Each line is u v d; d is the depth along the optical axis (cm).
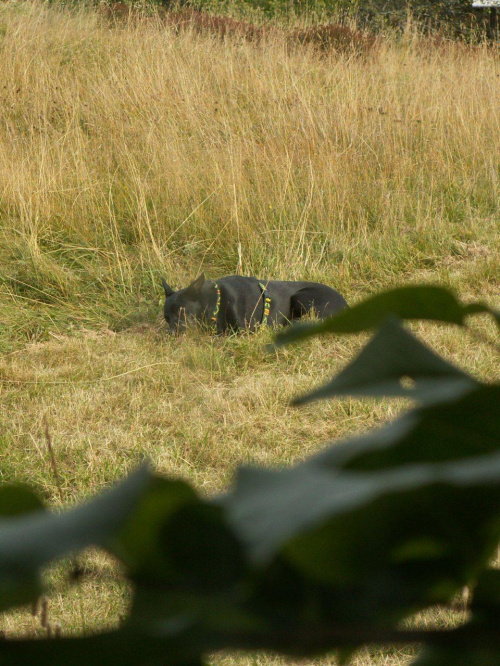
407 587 54
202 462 1162
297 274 2066
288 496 52
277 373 1527
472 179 2534
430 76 3228
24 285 1986
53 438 1227
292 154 2392
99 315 1902
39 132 2705
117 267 2061
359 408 1290
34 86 3203
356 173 2425
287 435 1240
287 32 4362
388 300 66
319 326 67
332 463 60
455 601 56
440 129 2686
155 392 1440
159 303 1956
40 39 3756
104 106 2894
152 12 4769
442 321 68
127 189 2339
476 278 1938
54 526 47
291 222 2227
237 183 2292
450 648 54
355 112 2672
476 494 52
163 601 52
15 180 2306
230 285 1833
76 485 1078
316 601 53
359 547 52
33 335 1795
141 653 48
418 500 52
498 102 2847
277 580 52
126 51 3634
